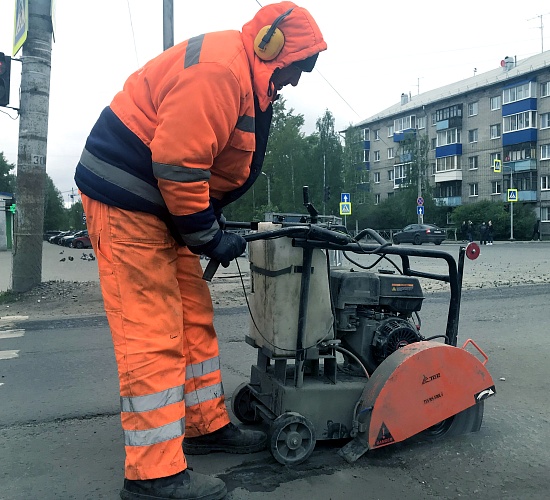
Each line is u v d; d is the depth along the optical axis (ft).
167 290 8.77
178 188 7.98
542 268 52.95
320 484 9.57
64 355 19.86
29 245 35.27
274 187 206.90
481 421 11.85
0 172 250.37
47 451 11.27
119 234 8.46
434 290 37.17
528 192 165.37
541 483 9.79
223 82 8.09
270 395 10.89
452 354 10.79
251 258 11.36
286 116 215.92
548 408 13.88
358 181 204.95
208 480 8.75
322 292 10.49
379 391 10.16
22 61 34.14
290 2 8.99
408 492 9.37
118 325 8.46
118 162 8.43
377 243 10.98
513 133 169.68
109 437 12.05
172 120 7.87
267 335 10.55
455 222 164.04
